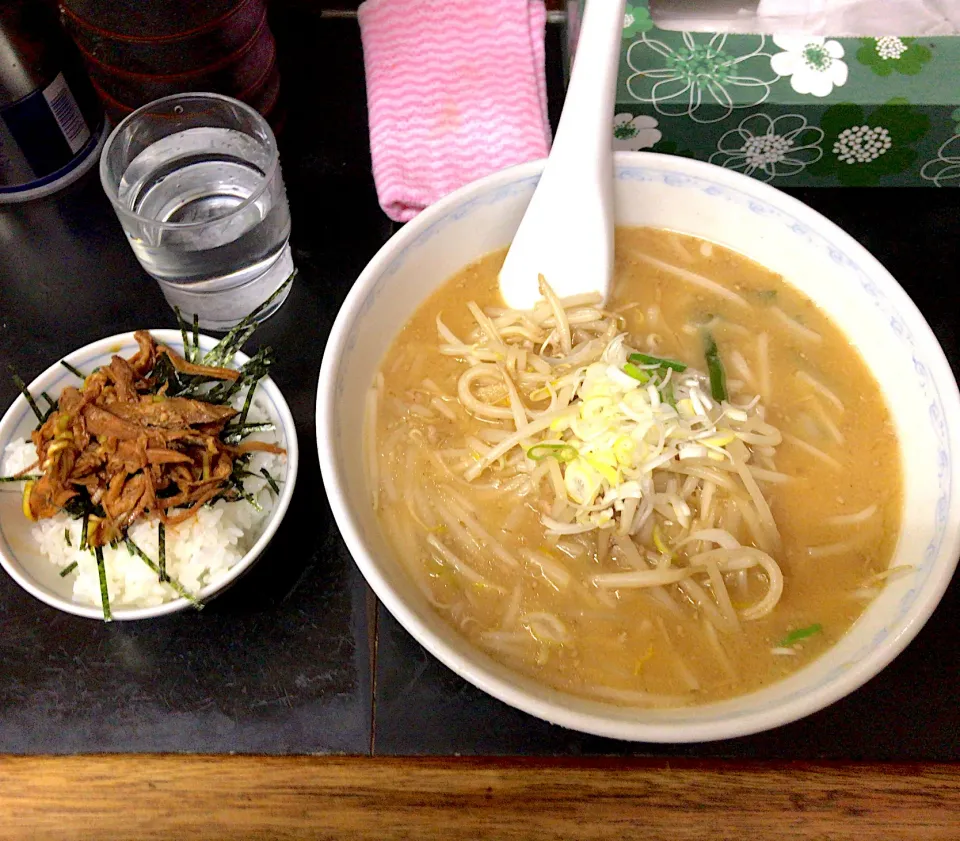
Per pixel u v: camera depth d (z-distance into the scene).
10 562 0.31
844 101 0.38
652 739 0.25
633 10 0.41
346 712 0.32
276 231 0.38
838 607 0.30
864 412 0.35
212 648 0.33
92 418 0.33
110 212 0.43
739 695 0.29
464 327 0.36
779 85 0.39
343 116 0.46
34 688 0.32
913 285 0.41
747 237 0.37
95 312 0.40
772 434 0.34
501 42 0.45
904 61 0.39
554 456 0.33
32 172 0.42
